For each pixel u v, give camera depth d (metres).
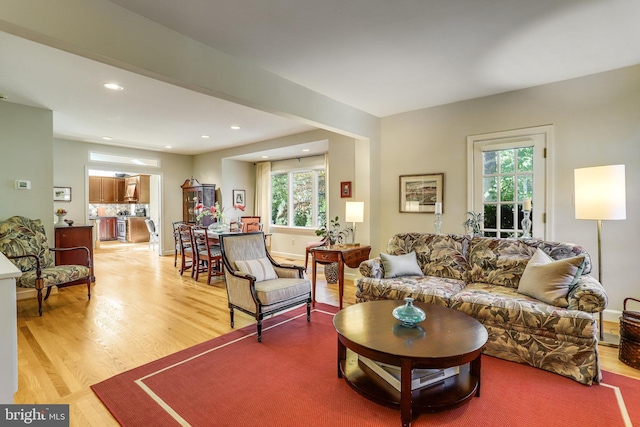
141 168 7.33
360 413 1.81
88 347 2.67
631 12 2.19
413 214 4.49
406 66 3.05
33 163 4.22
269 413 1.81
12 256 3.48
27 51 2.63
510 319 2.34
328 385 2.09
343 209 5.30
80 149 6.41
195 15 2.22
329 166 5.50
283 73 3.21
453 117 4.12
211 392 2.02
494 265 3.05
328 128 4.00
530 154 3.60
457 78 3.34
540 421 1.73
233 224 6.46
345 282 4.91
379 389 1.84
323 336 2.89
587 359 2.07
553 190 3.46
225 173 7.60
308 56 2.85
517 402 1.89
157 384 2.11
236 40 2.57
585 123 3.28
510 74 3.24
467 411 1.81
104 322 3.24
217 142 6.59
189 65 2.52
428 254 3.46
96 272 5.69
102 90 3.56
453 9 2.17
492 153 3.85
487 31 2.45
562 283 2.38
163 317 3.39
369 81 3.42
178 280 5.09
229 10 2.17
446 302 2.65
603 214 2.59
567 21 2.30
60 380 2.16
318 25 2.36
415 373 1.89
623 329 2.36
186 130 5.50
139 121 4.88
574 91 3.33
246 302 2.91
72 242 4.70
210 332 3.00
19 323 3.21
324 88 3.61
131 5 2.11
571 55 2.83
